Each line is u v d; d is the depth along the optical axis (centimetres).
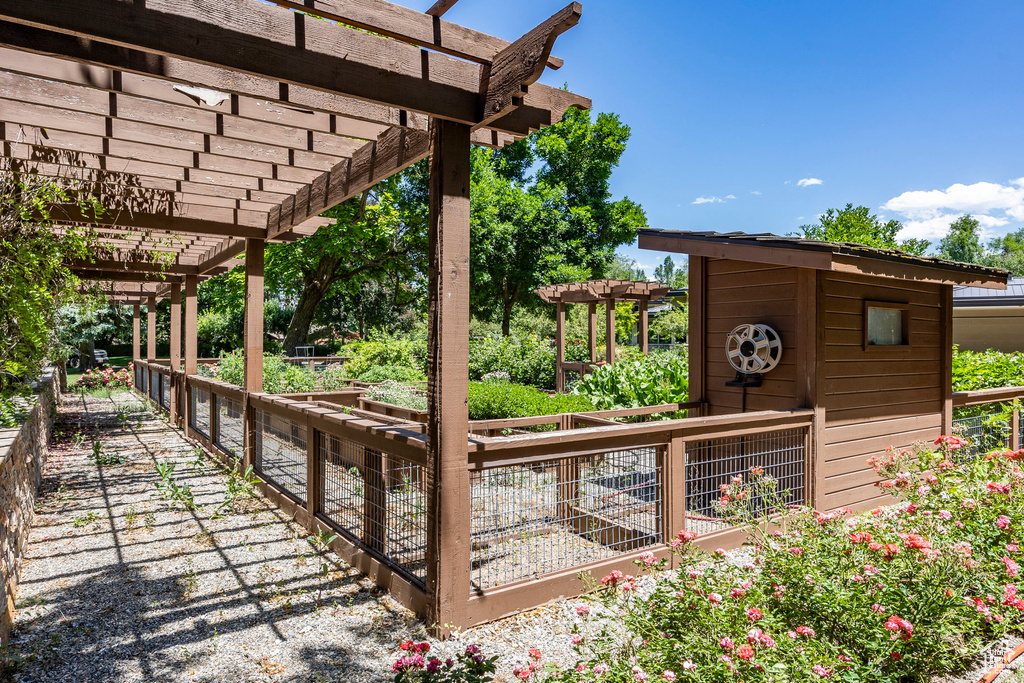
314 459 463
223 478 634
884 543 270
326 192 496
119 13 210
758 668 193
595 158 2923
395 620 318
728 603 236
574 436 346
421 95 283
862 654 226
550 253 2547
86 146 416
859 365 511
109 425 1006
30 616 319
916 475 376
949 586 254
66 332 705
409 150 373
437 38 273
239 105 352
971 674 246
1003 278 600
